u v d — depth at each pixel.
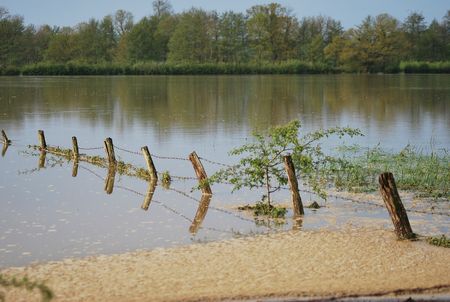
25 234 14.25
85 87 76.50
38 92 66.62
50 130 34.25
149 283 10.89
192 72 124.25
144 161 23.91
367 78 105.44
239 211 16.19
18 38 133.25
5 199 17.75
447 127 34.69
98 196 18.16
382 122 37.59
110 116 41.62
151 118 40.16
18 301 10.08
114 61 139.25
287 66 127.62
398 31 132.25
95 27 142.00
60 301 10.11
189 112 44.31
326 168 20.95
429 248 12.70
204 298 10.15
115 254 12.67
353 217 15.36
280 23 135.88
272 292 10.37
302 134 31.75
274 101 54.28
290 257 12.23
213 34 138.00
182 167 22.55
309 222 14.95
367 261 11.95
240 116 41.50
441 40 139.88
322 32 146.00
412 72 130.25
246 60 139.75
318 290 10.45
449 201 16.97
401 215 13.33
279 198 17.55
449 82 88.44
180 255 12.49
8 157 25.11
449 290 10.51
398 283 10.77
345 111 44.97
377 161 22.44
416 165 21.53
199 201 17.39
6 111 45.47
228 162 23.39
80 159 24.44
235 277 11.14
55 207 16.84
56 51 138.00
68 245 13.39
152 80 98.12
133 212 16.28
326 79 101.25
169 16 150.25
